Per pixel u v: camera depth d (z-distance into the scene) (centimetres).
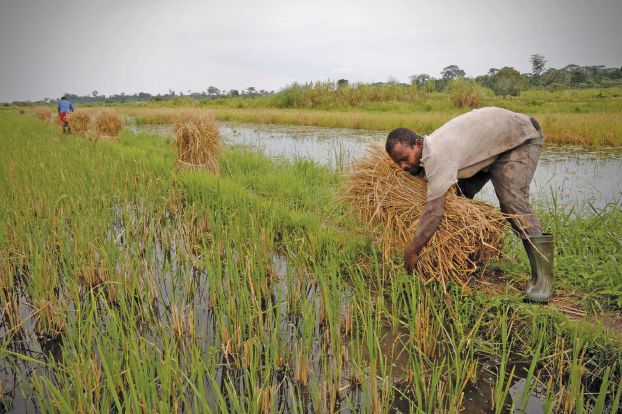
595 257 391
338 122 1873
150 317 357
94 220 505
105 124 1442
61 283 406
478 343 305
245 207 540
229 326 322
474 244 339
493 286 365
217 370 296
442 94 2784
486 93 3080
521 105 2302
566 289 352
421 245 315
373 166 379
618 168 827
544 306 322
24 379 291
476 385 271
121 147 1118
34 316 362
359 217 381
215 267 397
